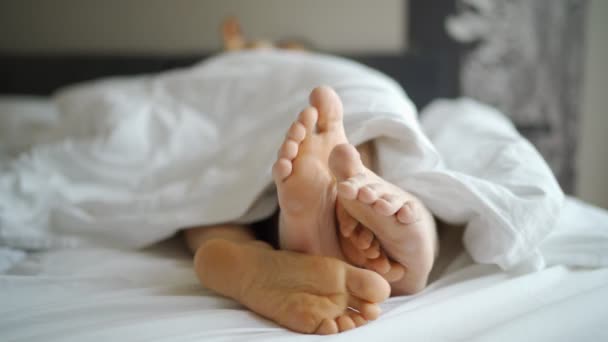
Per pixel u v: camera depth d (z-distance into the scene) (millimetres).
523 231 763
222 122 1158
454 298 722
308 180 701
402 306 721
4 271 865
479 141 995
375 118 819
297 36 2311
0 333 678
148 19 2312
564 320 674
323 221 717
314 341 654
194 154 1074
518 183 802
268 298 710
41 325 695
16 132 1675
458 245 891
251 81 1177
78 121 1275
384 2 2258
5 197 1009
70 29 2309
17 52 2291
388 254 727
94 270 844
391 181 809
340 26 2295
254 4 2301
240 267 734
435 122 1256
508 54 2209
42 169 1082
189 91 1229
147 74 2258
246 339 660
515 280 762
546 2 2158
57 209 979
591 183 2273
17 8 2287
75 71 2246
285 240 751
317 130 741
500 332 653
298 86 1103
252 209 881
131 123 1146
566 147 2246
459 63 2232
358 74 1061
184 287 792
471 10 2199
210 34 2322
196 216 891
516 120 2250
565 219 893
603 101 2217
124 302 735
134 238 929
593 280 784
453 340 662
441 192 785
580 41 2166
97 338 657
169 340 652
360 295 685
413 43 2256
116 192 1060
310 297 689
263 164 898
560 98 2215
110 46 2314
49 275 830
